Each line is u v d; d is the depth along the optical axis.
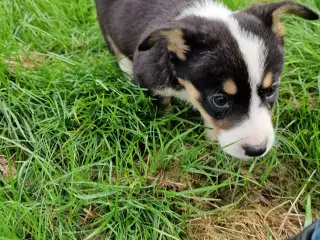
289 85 0.39
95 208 0.33
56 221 0.32
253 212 0.34
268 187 0.35
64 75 0.39
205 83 0.32
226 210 0.34
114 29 0.40
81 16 0.46
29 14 0.45
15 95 0.37
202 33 0.32
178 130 0.36
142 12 0.38
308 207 0.33
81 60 0.41
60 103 0.37
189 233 0.33
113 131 0.36
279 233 0.33
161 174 0.34
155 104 0.37
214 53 0.31
